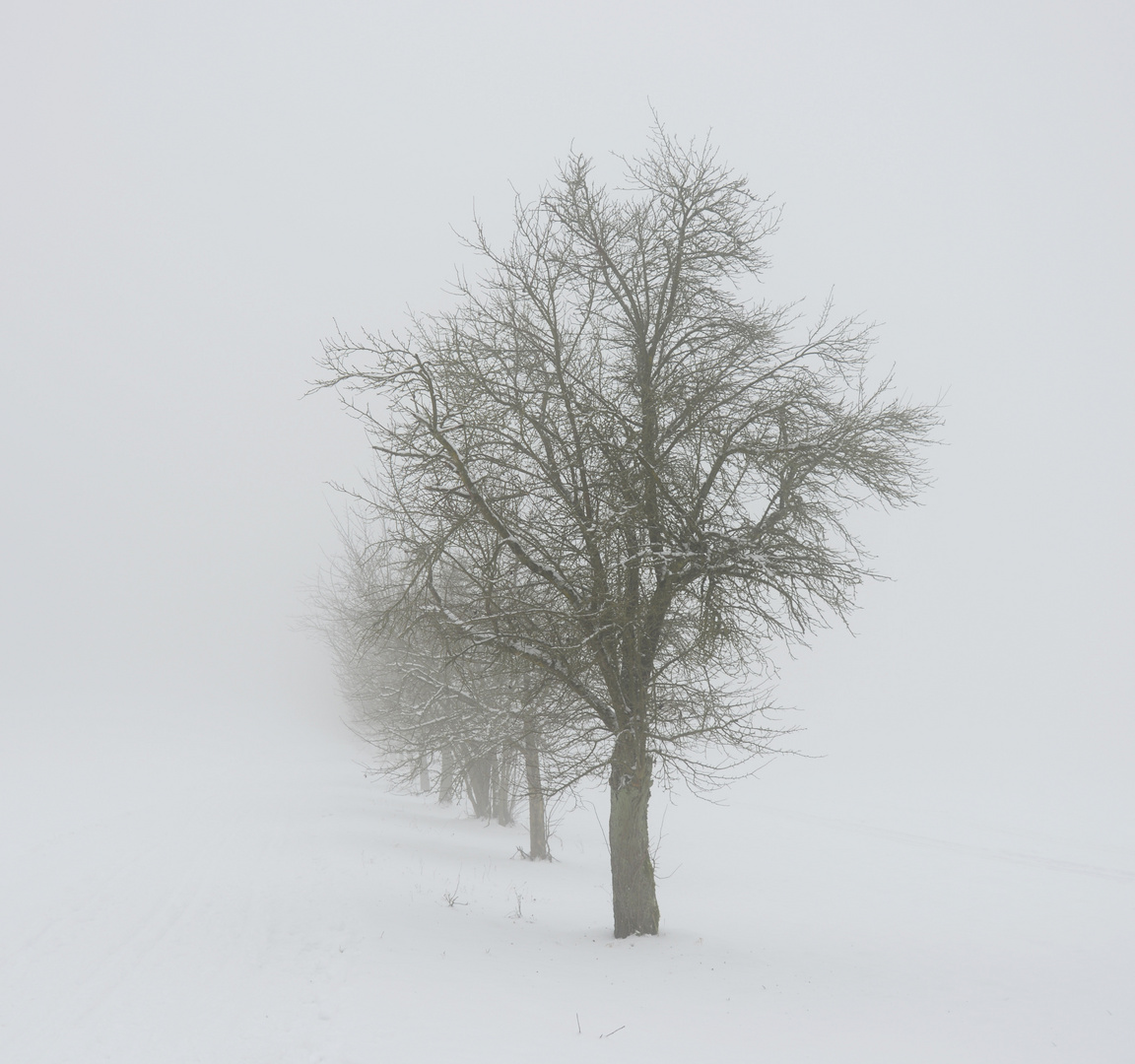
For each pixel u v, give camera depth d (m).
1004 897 20.98
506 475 11.59
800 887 22.38
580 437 11.52
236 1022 7.67
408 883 15.38
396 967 9.26
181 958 9.94
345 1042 6.87
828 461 10.82
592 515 11.22
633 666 11.52
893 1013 9.36
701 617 11.09
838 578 10.94
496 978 9.35
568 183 12.03
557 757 13.86
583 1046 7.29
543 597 11.88
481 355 11.55
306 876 15.23
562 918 14.17
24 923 11.68
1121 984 11.45
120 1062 6.72
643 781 12.11
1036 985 11.29
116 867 16.02
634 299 11.96
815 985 10.36
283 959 9.82
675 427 11.78
